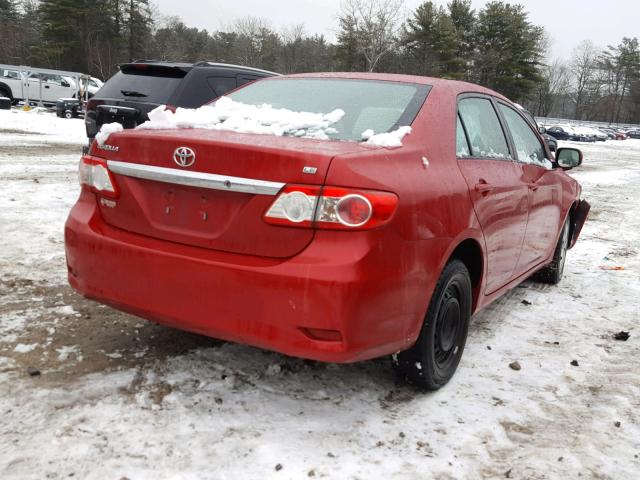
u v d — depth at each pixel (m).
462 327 3.38
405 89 3.46
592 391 3.44
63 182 9.09
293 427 2.80
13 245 5.45
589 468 2.68
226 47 83.88
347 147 2.73
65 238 3.16
